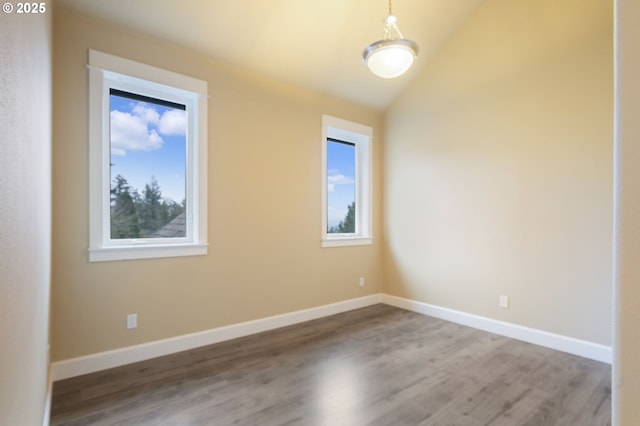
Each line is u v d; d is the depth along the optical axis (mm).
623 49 466
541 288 3188
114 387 2320
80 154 2498
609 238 2809
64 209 2436
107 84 2693
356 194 4625
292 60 3465
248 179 3393
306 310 3863
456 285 3848
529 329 3248
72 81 2463
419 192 4234
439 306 4008
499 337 3357
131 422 1944
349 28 3359
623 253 460
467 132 3762
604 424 1971
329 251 4105
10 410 738
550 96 3150
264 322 3500
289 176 3717
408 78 4211
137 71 2727
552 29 3148
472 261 3707
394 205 4531
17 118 776
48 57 1839
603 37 2861
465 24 3760
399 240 4465
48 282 1964
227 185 3248
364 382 2436
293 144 3756
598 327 2855
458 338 3322
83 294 2510
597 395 2279
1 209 613
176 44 2918
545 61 3186
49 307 2094
